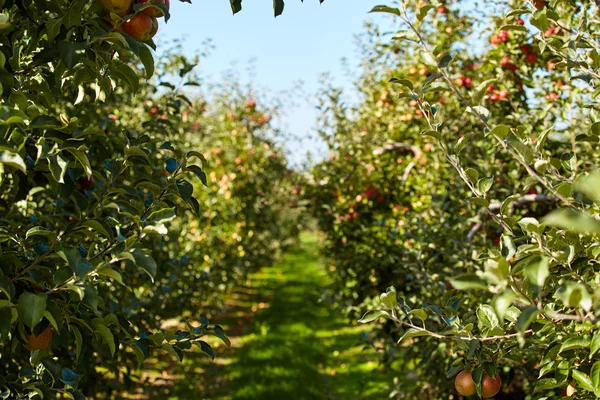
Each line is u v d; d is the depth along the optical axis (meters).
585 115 3.68
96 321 1.89
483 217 4.09
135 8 1.71
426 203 5.09
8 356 2.78
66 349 3.31
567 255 1.69
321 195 7.52
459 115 4.81
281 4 1.98
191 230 9.91
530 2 2.19
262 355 8.28
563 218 1.00
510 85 4.43
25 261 1.92
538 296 1.31
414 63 5.79
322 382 7.32
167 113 4.39
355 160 6.80
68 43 1.70
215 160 11.36
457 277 1.30
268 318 11.40
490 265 1.32
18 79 2.01
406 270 4.44
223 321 11.06
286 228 18.25
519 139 1.93
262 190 12.04
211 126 11.66
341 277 6.91
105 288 3.25
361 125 7.05
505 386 4.26
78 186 2.97
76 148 1.65
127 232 2.29
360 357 8.37
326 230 7.45
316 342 9.27
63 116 1.76
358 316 5.50
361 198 6.46
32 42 1.88
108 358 4.11
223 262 10.76
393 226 5.62
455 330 1.84
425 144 5.27
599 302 1.27
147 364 7.87
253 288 15.65
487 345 2.08
